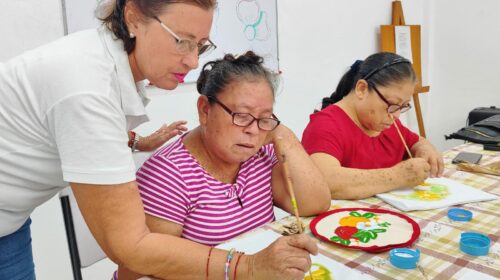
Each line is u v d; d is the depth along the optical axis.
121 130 0.70
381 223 0.96
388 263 0.78
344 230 0.92
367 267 0.77
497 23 2.96
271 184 1.10
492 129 1.68
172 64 0.77
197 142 1.00
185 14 0.72
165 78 0.80
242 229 0.98
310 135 1.37
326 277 0.73
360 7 3.01
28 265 1.02
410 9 3.29
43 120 0.72
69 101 0.66
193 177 0.94
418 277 0.73
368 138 1.44
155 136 1.34
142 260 0.69
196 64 0.79
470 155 1.50
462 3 3.14
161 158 0.94
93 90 0.67
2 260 0.94
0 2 1.53
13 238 0.96
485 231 0.90
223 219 0.96
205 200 0.95
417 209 1.05
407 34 3.13
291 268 0.67
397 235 0.89
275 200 1.12
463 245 0.81
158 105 2.04
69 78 0.68
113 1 0.77
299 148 1.11
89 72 0.69
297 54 2.65
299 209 1.04
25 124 0.75
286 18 2.54
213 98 0.92
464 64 3.21
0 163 0.79
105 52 0.75
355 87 1.40
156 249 0.69
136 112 0.79
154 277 0.73
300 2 2.60
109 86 0.71
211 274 0.70
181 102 2.14
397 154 1.52
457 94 3.29
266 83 0.93
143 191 0.89
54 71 0.69
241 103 0.89
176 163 0.93
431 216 1.00
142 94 0.91
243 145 0.93
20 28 1.59
